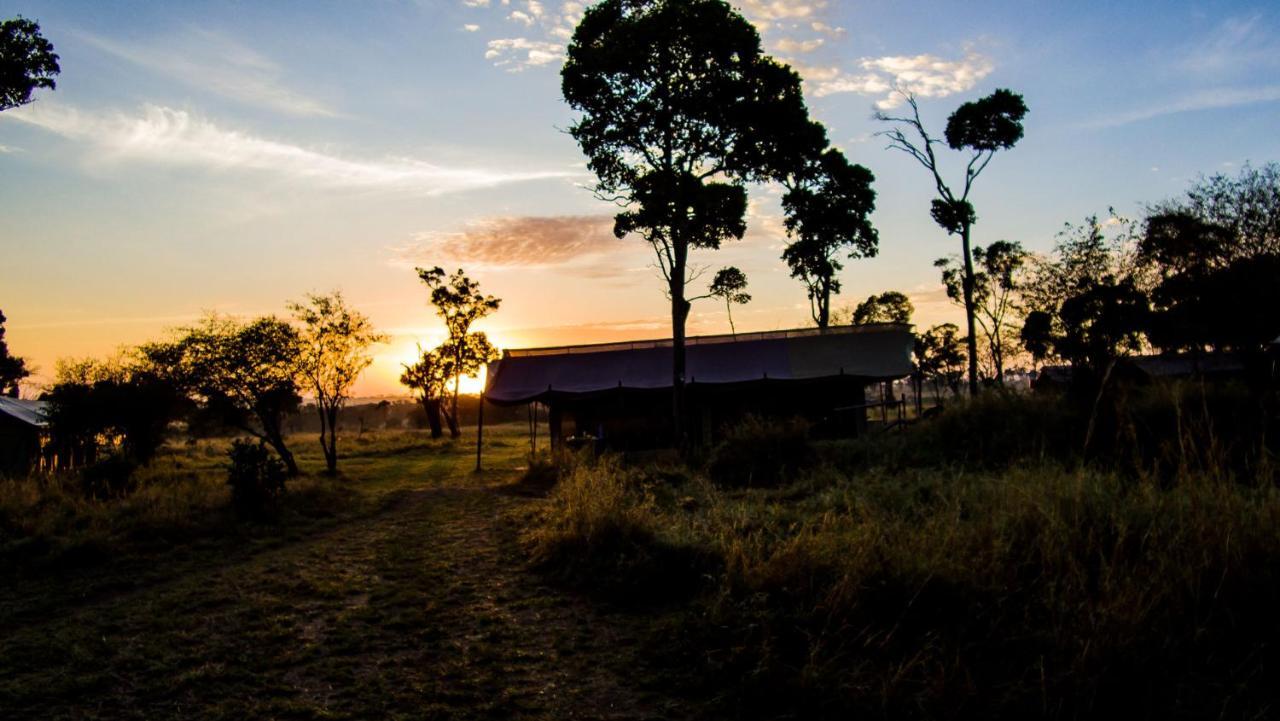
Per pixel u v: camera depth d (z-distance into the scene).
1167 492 6.65
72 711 4.96
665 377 29.58
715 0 24.44
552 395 28.78
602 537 8.51
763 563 6.33
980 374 50.53
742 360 29.95
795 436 16.00
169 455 33.66
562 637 6.18
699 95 25.11
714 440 28.33
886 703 4.18
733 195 25.50
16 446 22.86
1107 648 4.24
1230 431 9.58
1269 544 5.09
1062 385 14.21
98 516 12.11
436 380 53.16
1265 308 26.47
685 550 7.46
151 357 22.86
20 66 15.77
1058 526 5.98
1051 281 33.78
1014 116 30.64
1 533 10.98
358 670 5.60
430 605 7.33
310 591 8.19
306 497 15.88
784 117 25.25
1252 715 3.79
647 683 5.05
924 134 32.03
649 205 25.00
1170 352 34.38
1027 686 4.23
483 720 4.61
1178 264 29.70
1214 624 4.63
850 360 29.39
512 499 15.92
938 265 43.00
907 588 5.36
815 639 5.00
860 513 8.33
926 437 14.52
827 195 32.16
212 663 5.86
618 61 24.75
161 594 8.34
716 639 5.43
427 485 20.34
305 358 24.25
